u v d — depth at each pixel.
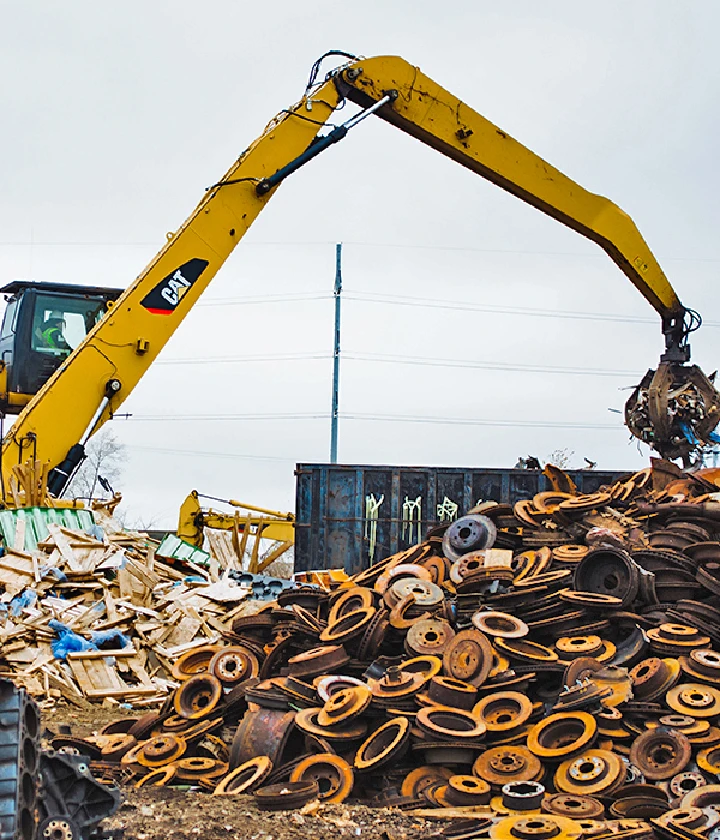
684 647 10.02
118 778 9.35
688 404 19.30
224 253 18.11
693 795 8.08
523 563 11.55
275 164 18.20
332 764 8.93
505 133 19.42
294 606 11.52
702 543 11.23
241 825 7.72
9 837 5.18
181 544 21.05
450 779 8.66
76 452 17.27
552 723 9.04
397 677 9.71
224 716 10.30
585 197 20.16
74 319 20.41
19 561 16.47
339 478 20.56
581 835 7.38
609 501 13.24
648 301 20.89
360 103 18.67
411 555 12.71
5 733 5.32
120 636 15.68
